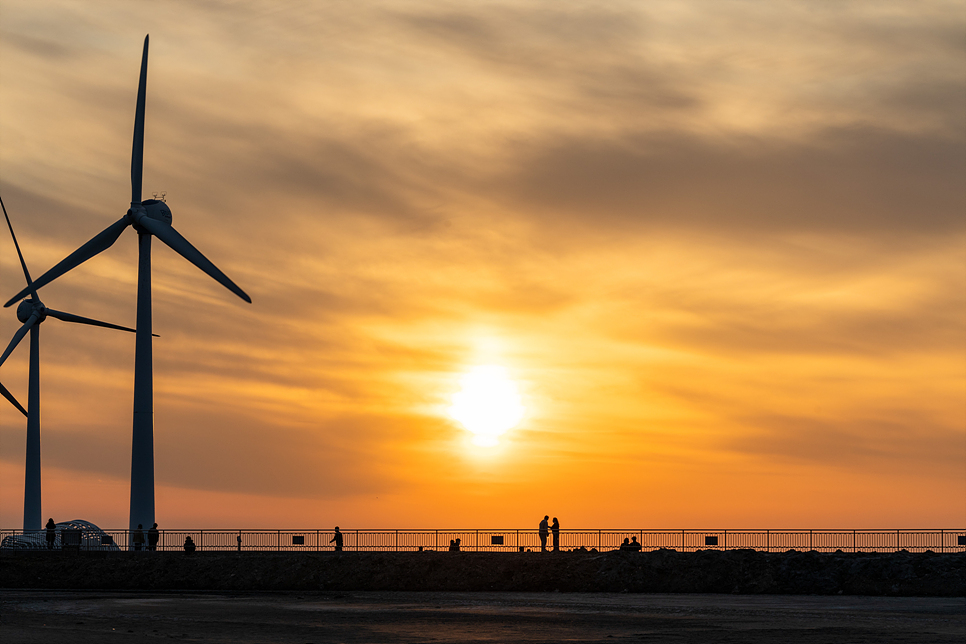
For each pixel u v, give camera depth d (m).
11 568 115.06
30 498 143.12
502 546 117.38
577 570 106.31
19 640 60.38
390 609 85.31
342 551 117.62
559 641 65.88
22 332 143.25
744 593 100.38
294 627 72.81
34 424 144.38
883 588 99.38
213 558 115.38
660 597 96.38
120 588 110.62
